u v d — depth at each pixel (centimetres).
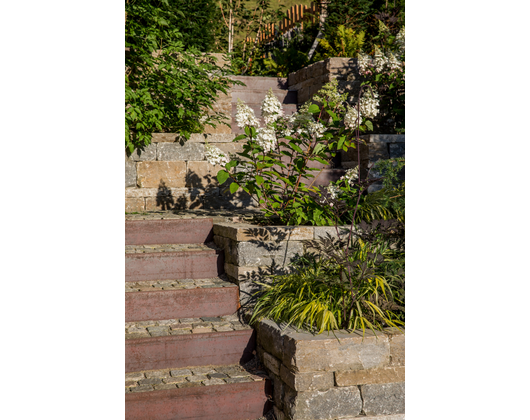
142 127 547
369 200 465
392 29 812
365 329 302
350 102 647
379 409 288
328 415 279
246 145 411
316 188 457
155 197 564
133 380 310
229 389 301
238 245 382
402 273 321
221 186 586
